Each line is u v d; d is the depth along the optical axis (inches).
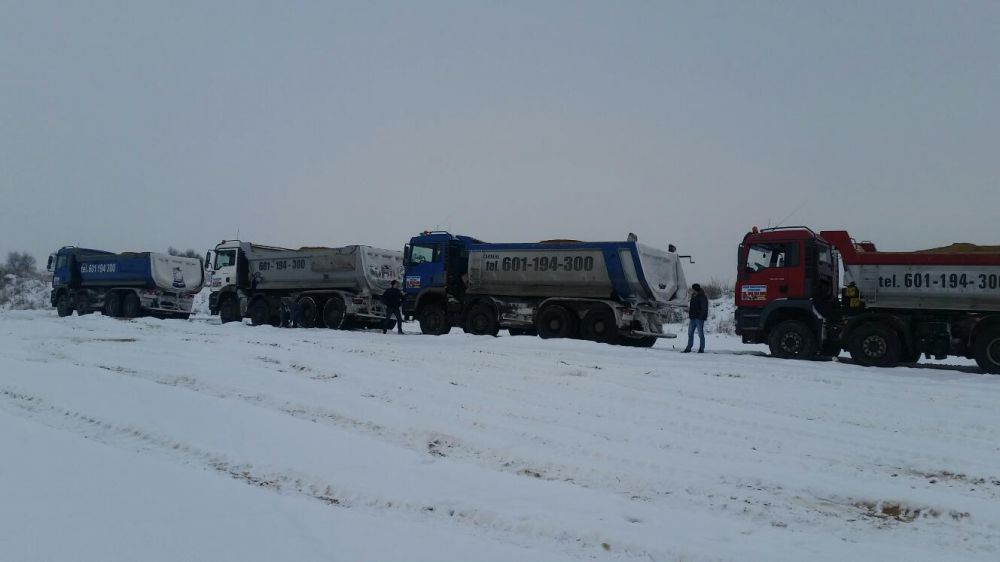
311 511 209.8
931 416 375.9
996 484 266.4
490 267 832.3
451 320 868.0
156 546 174.7
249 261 1058.7
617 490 250.8
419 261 890.7
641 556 192.1
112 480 229.3
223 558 169.5
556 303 791.7
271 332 844.6
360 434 319.3
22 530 181.3
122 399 366.0
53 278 1304.1
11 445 268.4
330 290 960.3
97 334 734.5
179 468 248.7
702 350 701.3
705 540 203.2
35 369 453.4
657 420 356.2
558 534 204.5
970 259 579.2
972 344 578.6
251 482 247.4
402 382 441.1
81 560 164.4
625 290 761.0
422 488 240.5
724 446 309.6
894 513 233.9
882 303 607.8
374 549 181.3
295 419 331.3
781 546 201.2
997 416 378.0
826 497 247.1
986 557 198.1
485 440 305.9
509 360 558.9
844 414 379.2
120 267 1210.0
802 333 641.0
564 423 343.6
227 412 340.8
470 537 197.9
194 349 587.2
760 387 453.4
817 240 657.0
